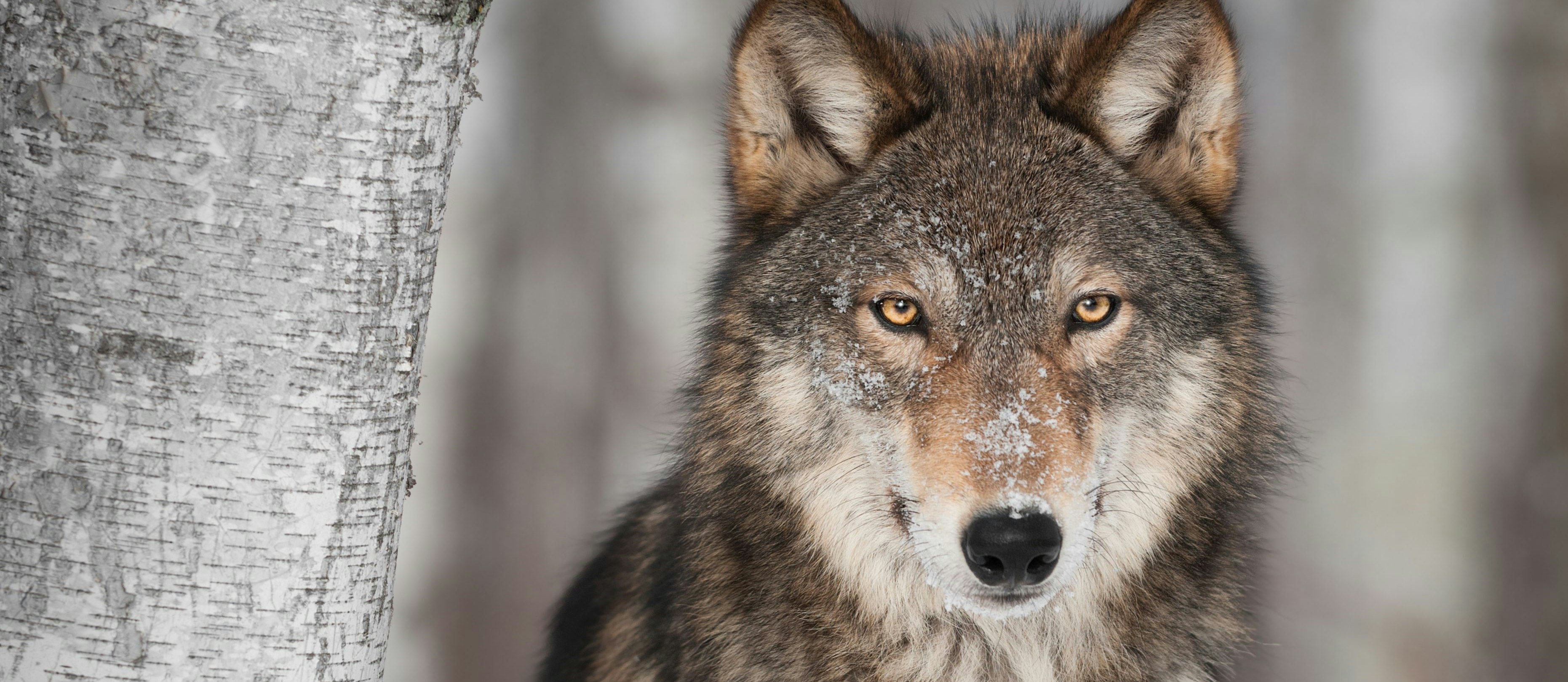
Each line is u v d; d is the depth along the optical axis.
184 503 4.62
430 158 4.93
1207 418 7.53
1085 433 6.77
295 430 4.72
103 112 4.46
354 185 4.73
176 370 4.57
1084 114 7.58
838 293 7.14
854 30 7.50
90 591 4.57
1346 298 19.48
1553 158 18.09
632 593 8.96
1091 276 7.03
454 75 4.99
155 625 4.62
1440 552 17.75
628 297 25.53
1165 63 7.71
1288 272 20.23
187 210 4.53
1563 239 18.02
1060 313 7.01
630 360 25.38
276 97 4.58
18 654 4.56
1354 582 18.11
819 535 7.40
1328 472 18.86
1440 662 17.42
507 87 25.44
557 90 25.55
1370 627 17.81
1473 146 18.45
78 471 4.54
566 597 10.32
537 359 24.78
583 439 24.53
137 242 4.51
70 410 4.53
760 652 7.51
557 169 25.44
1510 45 18.34
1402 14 19.05
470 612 22.33
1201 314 7.47
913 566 7.36
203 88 4.50
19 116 4.46
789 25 7.65
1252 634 8.33
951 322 6.92
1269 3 21.14
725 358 7.76
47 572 4.55
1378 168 19.30
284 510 4.73
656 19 25.94
